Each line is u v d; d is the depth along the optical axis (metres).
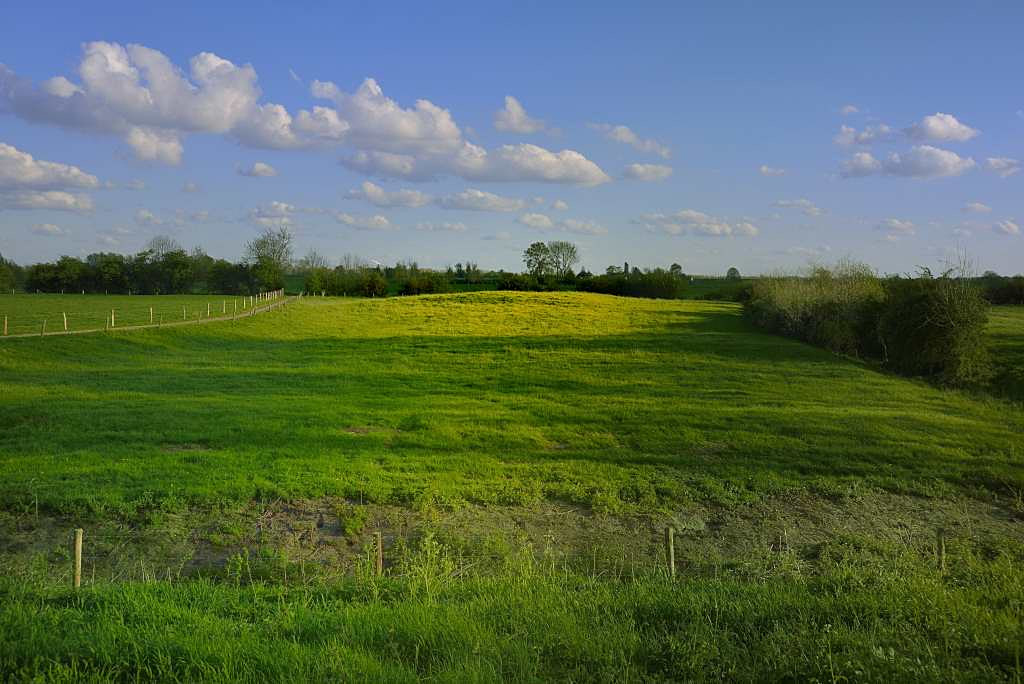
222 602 8.83
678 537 14.53
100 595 8.76
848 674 6.08
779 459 19.45
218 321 53.91
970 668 6.24
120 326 46.78
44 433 19.38
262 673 6.11
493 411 25.77
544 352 42.53
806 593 9.01
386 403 27.09
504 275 99.56
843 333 42.88
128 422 21.03
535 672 6.24
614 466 18.70
